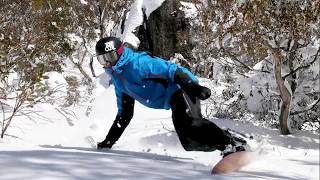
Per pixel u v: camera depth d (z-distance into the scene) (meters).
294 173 3.03
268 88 6.90
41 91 4.98
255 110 7.11
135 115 7.10
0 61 4.90
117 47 3.39
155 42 11.73
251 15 5.71
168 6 11.57
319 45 6.19
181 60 11.13
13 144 3.60
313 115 6.85
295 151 5.23
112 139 3.86
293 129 6.50
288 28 5.67
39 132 4.84
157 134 5.27
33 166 1.87
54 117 5.59
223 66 7.69
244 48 6.02
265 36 5.80
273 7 5.72
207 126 3.29
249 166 3.04
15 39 5.17
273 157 4.09
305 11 5.56
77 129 5.29
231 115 7.16
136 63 3.40
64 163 1.98
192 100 3.39
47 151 2.53
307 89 6.62
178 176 2.01
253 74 7.08
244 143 3.33
